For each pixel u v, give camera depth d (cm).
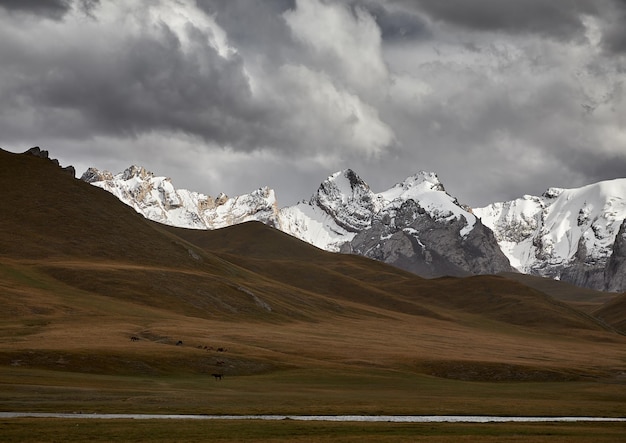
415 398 13838
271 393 13800
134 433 8412
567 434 9394
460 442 8369
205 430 8769
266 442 8025
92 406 10938
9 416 9706
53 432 8288
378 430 9200
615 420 11756
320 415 10981
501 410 12312
